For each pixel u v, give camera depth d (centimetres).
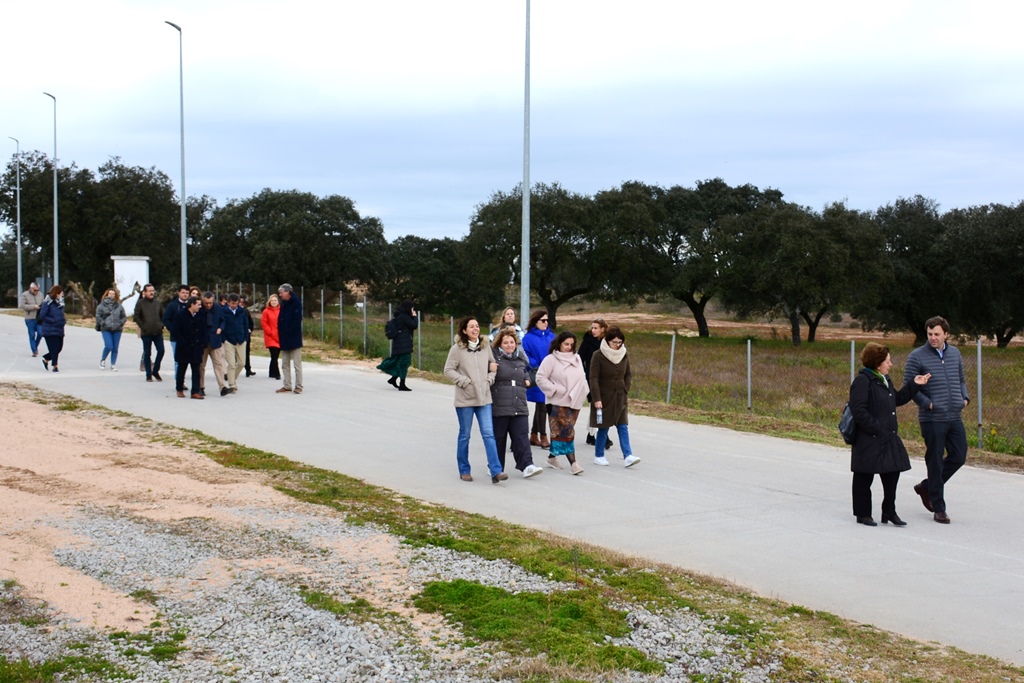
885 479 836
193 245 6456
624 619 579
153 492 891
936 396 847
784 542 775
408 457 1121
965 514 880
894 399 834
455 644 536
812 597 640
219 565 670
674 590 635
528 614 578
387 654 521
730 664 515
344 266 6153
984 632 578
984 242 4972
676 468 1087
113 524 772
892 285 5156
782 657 525
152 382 1781
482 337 1002
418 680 488
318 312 4544
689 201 5938
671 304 9812
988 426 1459
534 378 1197
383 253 6512
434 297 8131
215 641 540
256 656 519
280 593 615
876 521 848
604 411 1086
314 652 525
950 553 747
